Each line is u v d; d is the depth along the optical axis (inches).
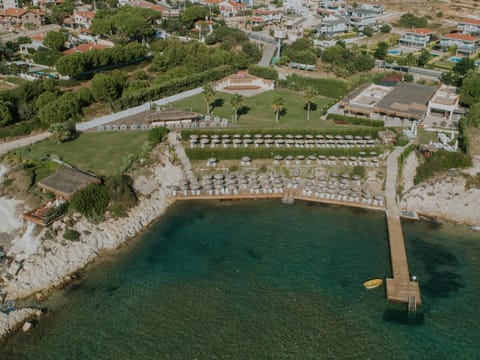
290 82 6195.9
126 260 3004.4
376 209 3631.9
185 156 4055.1
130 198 3432.6
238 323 2511.1
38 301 2642.7
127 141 4274.1
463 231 3425.2
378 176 3971.5
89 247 3048.7
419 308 2637.8
